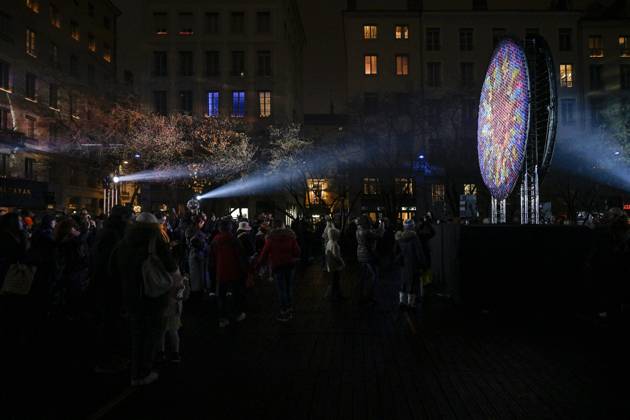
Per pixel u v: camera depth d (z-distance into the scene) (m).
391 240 24.05
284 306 10.25
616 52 54.16
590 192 42.66
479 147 16.97
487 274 10.94
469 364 7.00
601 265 9.89
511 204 32.88
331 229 13.52
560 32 53.91
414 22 53.25
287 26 55.16
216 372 6.69
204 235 13.20
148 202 44.75
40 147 40.06
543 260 10.79
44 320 9.94
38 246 8.23
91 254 7.04
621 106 47.22
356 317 10.71
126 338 8.93
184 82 51.47
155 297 5.99
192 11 51.78
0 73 36.03
